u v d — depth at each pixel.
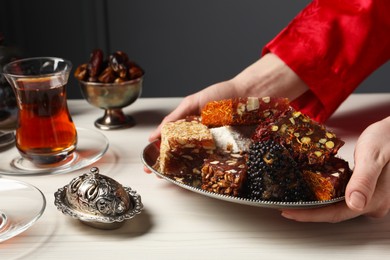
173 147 0.60
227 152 0.62
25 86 0.65
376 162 0.54
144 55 1.40
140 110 0.84
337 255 0.52
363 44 0.76
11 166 0.68
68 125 0.68
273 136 0.59
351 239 0.54
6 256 0.52
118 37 1.38
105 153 0.71
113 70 0.76
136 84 0.77
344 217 0.55
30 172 0.65
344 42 0.76
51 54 1.40
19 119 0.66
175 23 1.37
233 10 1.36
